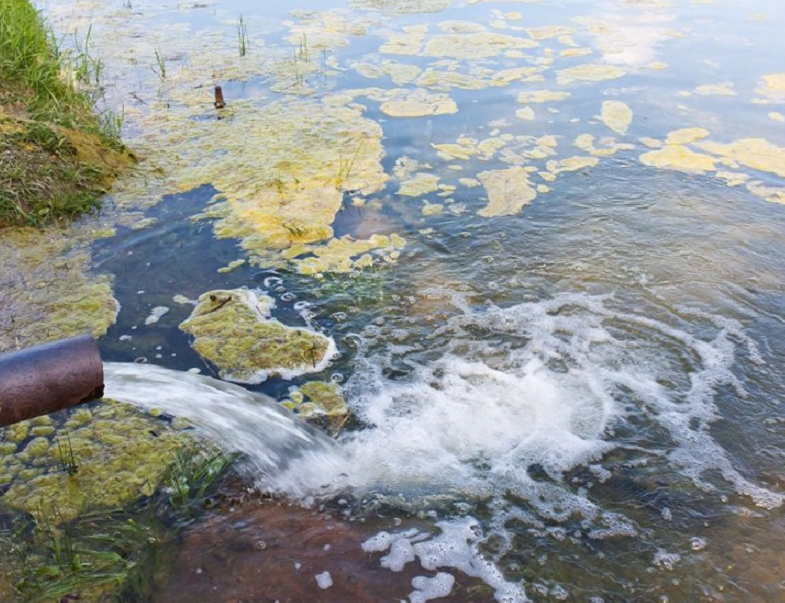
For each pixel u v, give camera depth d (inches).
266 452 117.0
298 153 207.2
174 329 143.3
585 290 155.0
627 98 242.8
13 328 140.7
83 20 316.5
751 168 201.2
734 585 96.0
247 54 278.4
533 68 267.4
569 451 119.6
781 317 146.6
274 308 149.6
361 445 120.8
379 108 235.5
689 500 109.6
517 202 185.0
